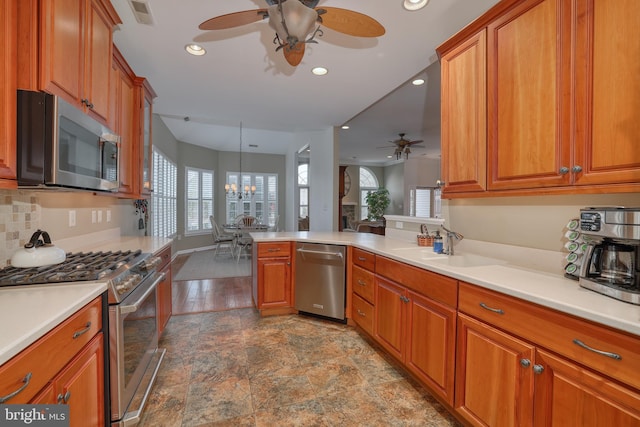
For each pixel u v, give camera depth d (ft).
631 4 3.80
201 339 9.05
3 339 2.76
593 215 4.22
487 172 5.87
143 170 9.86
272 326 10.03
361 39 7.95
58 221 7.17
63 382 3.53
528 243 6.17
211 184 27.58
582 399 3.53
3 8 4.01
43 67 4.37
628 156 3.84
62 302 3.77
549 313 3.90
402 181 34.96
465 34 6.31
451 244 7.54
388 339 7.71
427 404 6.22
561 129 4.60
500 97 5.57
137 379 5.64
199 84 10.96
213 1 6.53
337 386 6.80
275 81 10.71
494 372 4.67
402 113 16.71
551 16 4.70
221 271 18.08
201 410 5.96
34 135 4.31
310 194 19.42
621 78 3.90
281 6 5.16
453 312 5.55
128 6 6.72
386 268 7.85
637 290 3.74
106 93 6.57
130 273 5.47
